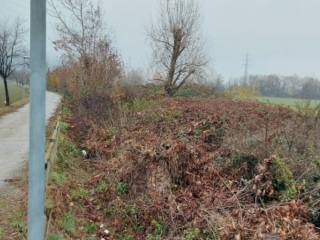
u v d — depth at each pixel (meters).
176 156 7.87
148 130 10.81
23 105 28.89
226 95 23.08
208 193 6.96
